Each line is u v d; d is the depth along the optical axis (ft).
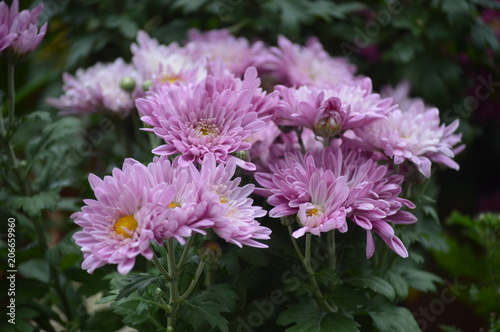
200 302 1.92
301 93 1.97
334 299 1.97
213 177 1.83
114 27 2.66
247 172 2.03
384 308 2.03
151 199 1.77
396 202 1.88
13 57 2.03
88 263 1.76
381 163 2.05
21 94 2.70
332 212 1.85
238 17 2.71
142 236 1.73
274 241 1.99
